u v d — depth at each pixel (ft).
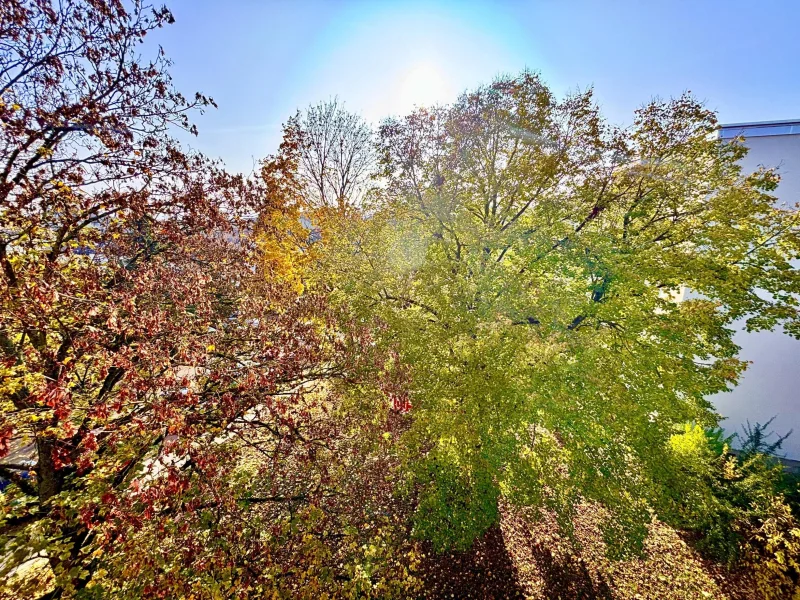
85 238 22.22
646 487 27.63
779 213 31.94
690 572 30.78
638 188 35.81
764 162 46.39
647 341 31.83
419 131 37.24
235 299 24.02
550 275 35.37
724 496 33.06
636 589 29.53
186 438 14.30
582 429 27.78
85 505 14.46
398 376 24.57
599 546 33.91
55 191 19.74
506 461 27.40
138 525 14.11
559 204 33.35
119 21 21.06
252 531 19.85
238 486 20.15
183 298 19.10
